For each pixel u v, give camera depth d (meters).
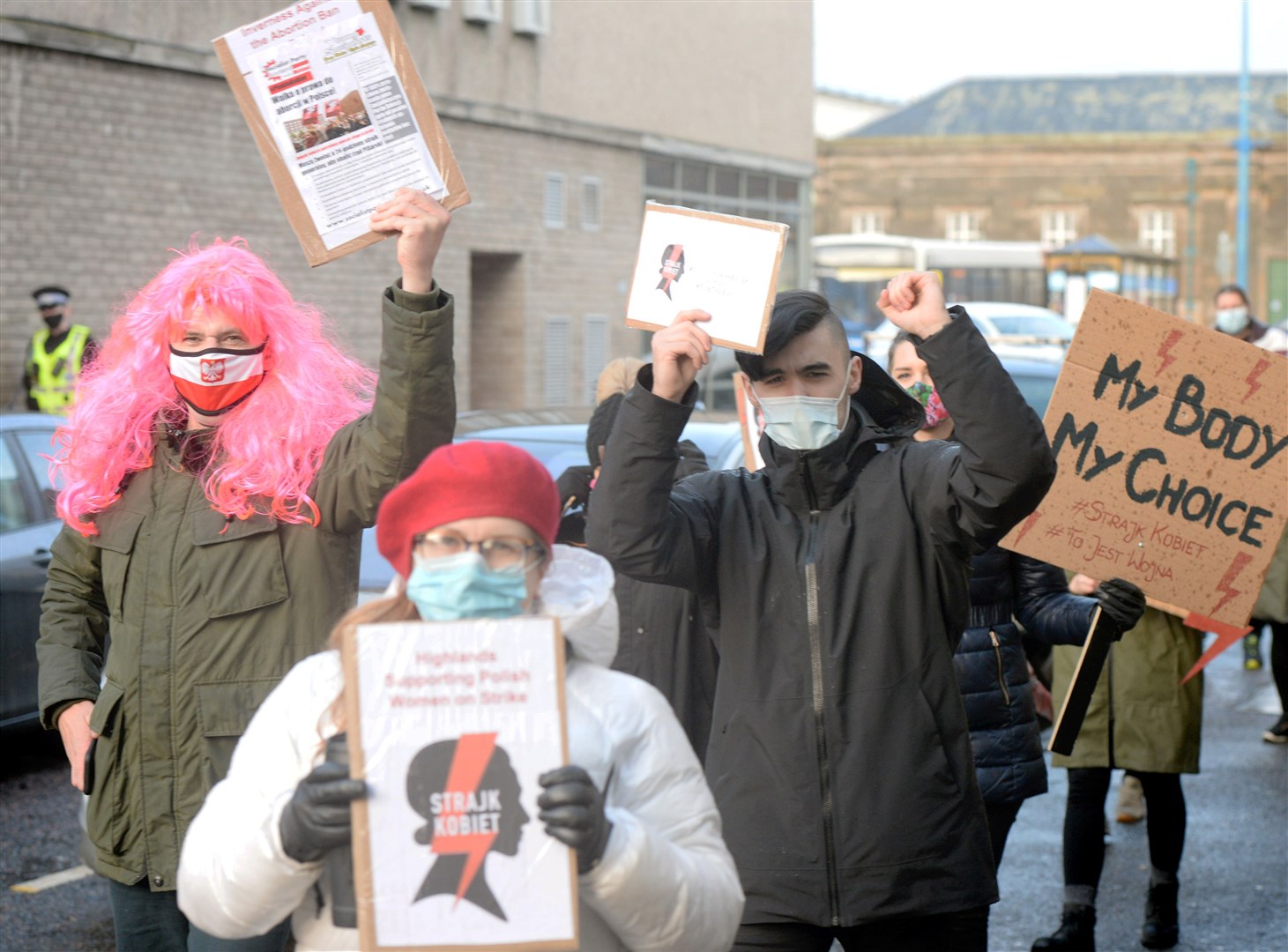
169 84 14.53
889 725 2.88
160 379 2.97
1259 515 4.02
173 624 2.88
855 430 3.05
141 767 2.89
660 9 22.42
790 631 2.94
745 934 2.90
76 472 2.96
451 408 2.84
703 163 23.95
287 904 1.97
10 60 12.91
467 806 1.86
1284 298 56.50
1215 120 60.69
